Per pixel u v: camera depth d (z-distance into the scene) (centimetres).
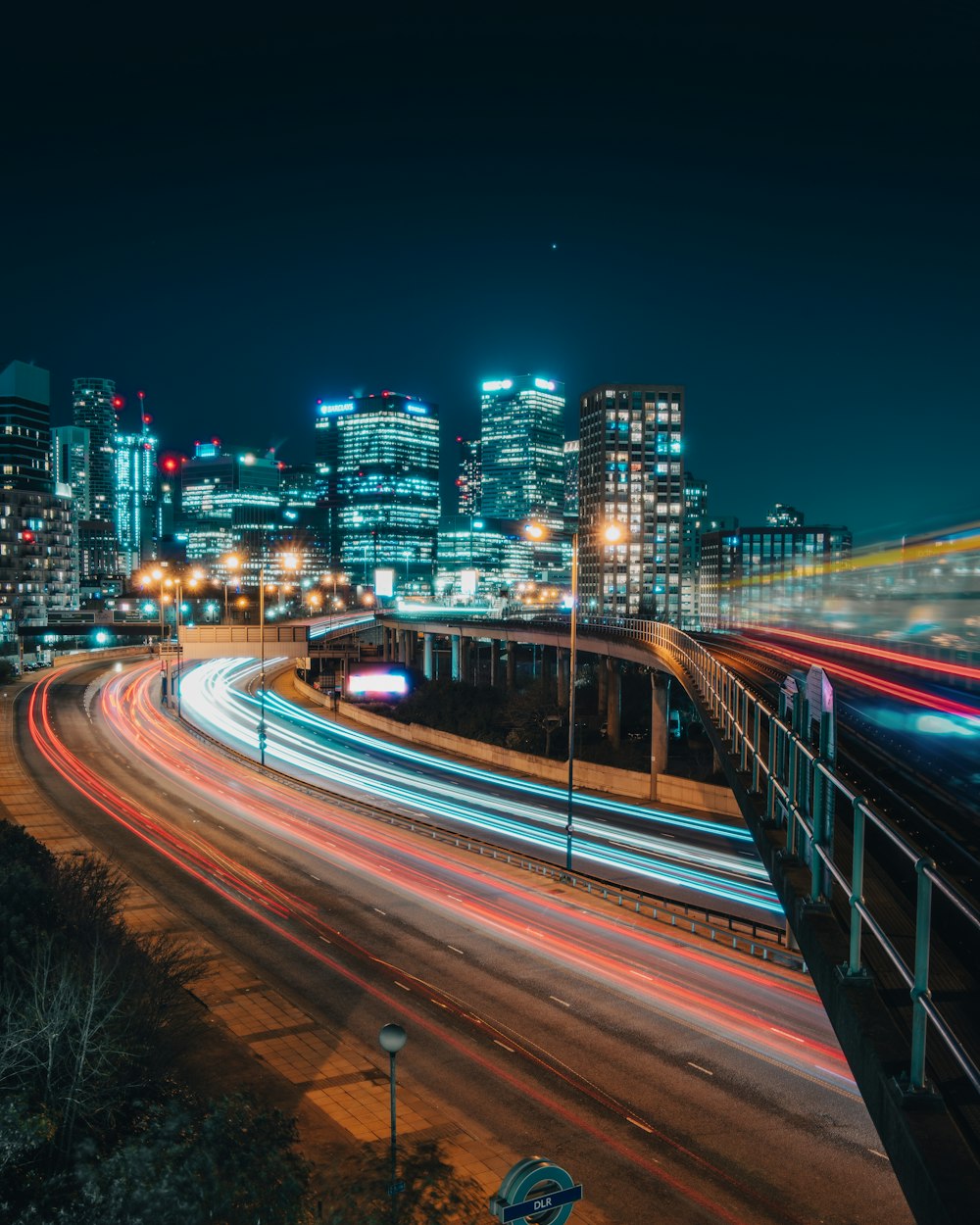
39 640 18362
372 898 4047
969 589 6019
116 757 7388
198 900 4006
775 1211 1897
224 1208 1680
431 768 7694
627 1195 1958
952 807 1869
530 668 19150
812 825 1256
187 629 8175
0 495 18388
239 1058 2597
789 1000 2942
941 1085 750
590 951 3406
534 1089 2420
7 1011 2112
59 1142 1848
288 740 8825
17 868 2811
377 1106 2338
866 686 4984
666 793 6431
